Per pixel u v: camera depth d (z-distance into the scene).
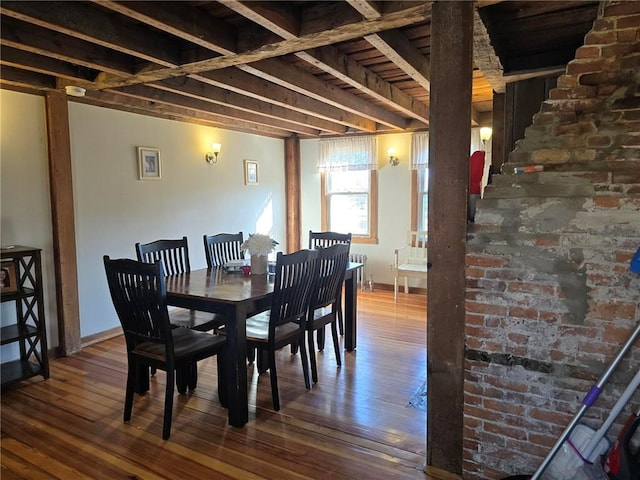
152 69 3.04
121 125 4.34
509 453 2.07
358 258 6.52
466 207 2.03
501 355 2.04
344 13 2.26
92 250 4.13
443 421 2.19
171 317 3.39
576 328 1.89
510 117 3.40
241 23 2.59
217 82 3.35
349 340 3.88
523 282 1.96
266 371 3.44
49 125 3.64
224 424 2.69
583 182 1.84
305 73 3.61
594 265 1.84
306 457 2.36
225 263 3.79
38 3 2.13
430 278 2.14
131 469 2.26
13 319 3.51
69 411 2.84
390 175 6.22
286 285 2.82
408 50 2.93
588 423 1.91
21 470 2.26
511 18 2.53
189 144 5.12
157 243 3.52
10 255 3.13
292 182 6.83
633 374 1.81
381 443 2.48
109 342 4.15
